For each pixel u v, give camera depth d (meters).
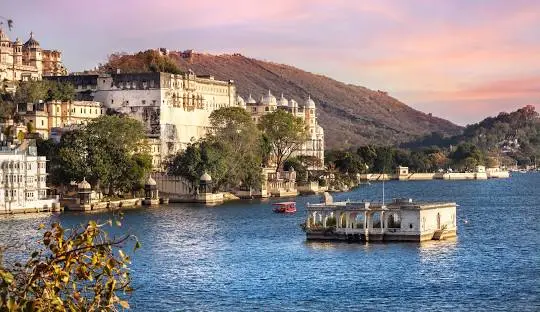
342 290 116.00
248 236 183.50
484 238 173.38
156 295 114.38
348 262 138.12
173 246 166.50
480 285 118.50
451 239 168.12
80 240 44.75
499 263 137.62
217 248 162.50
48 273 43.97
